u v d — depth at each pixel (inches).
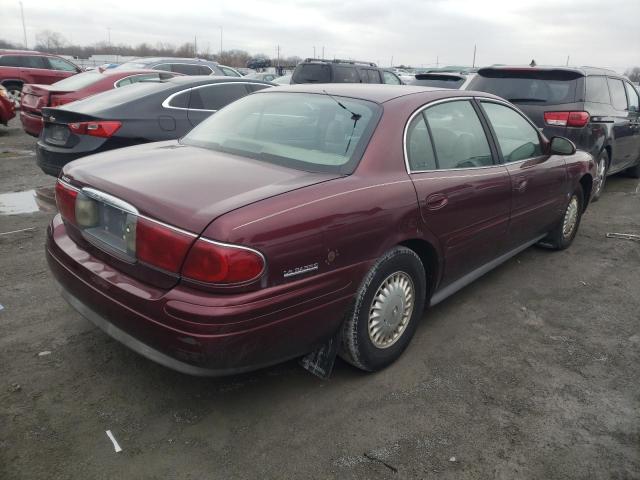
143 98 236.4
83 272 106.3
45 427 100.7
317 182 104.4
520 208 161.2
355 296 108.5
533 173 164.7
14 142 430.9
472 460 96.9
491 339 140.3
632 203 292.8
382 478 92.0
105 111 224.8
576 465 96.8
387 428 104.3
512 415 109.7
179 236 89.4
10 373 116.4
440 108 136.6
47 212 232.5
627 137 306.0
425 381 120.1
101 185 105.3
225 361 90.5
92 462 92.9
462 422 106.8
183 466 93.0
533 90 261.0
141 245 95.0
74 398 109.3
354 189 106.6
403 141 121.4
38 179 296.7
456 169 134.8
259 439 100.1
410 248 126.3
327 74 549.0
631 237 229.8
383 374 122.1
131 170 111.0
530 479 93.4
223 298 88.1
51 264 117.7
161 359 94.9
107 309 100.4
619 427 107.3
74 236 116.0
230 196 95.4
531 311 157.5
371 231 107.3
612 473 95.3
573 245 218.5
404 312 123.6
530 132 173.2
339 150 116.4
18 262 175.2
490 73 274.5
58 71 708.0
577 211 210.5
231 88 267.7
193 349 88.7
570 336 143.5
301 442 99.7
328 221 99.3
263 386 116.0
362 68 572.1
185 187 99.3
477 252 146.4
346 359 117.6
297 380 118.5
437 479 92.3
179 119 243.3
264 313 91.2
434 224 124.0
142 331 94.5
